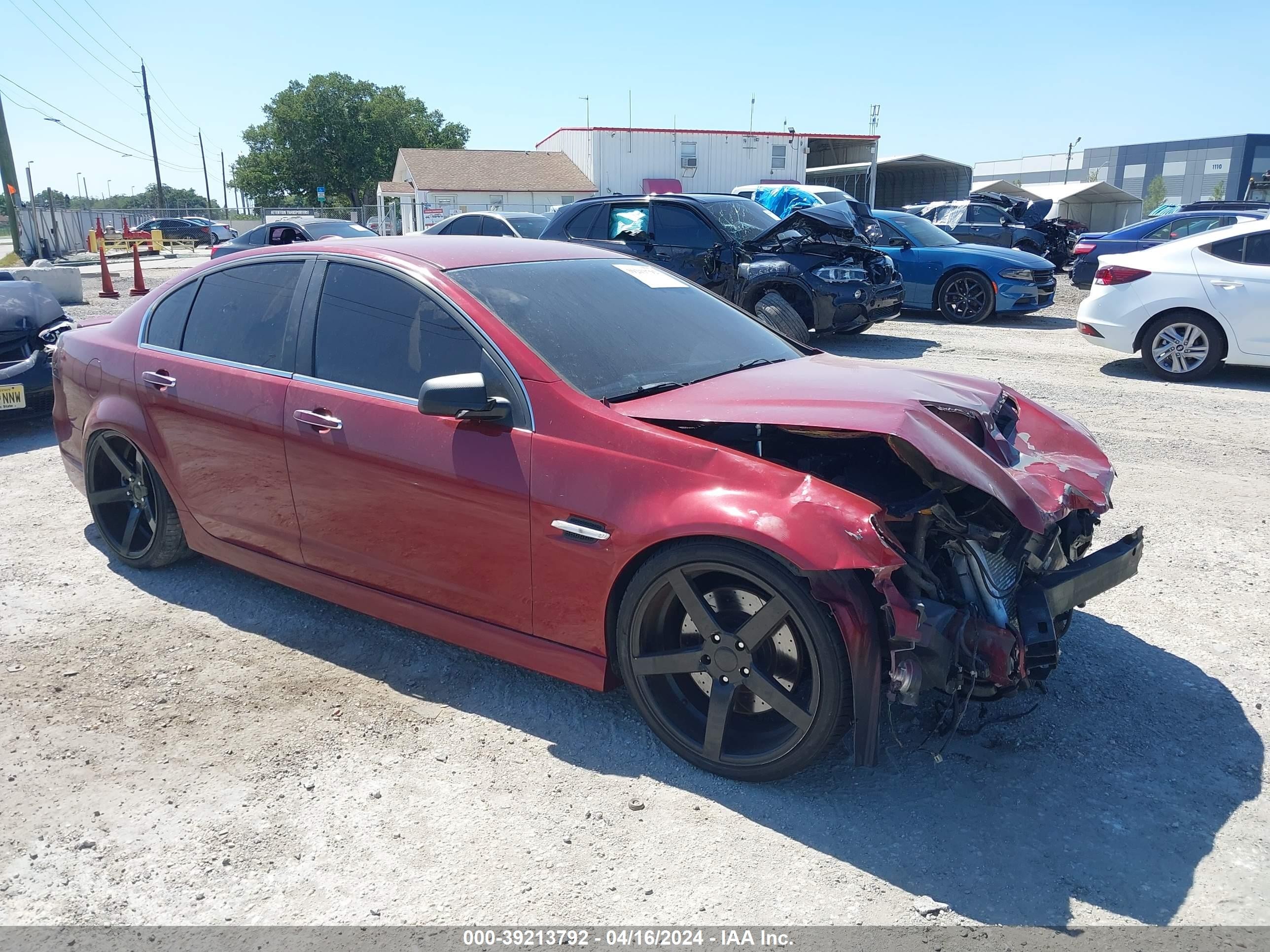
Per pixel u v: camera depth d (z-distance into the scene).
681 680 3.04
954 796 2.83
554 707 3.36
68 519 5.40
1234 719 3.24
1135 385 8.78
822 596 2.54
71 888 2.48
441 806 2.81
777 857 2.57
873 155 39.72
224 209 61.12
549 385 3.07
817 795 2.84
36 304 7.45
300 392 3.59
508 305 3.35
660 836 2.66
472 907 2.40
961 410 3.12
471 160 43.22
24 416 7.21
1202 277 8.75
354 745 3.12
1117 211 38.88
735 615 2.86
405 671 3.62
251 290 3.96
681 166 38.88
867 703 2.58
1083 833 2.66
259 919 2.37
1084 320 9.57
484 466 3.10
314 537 3.66
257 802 2.83
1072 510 3.04
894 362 9.98
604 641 3.02
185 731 3.21
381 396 3.40
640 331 3.57
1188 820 2.72
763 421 2.82
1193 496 5.54
